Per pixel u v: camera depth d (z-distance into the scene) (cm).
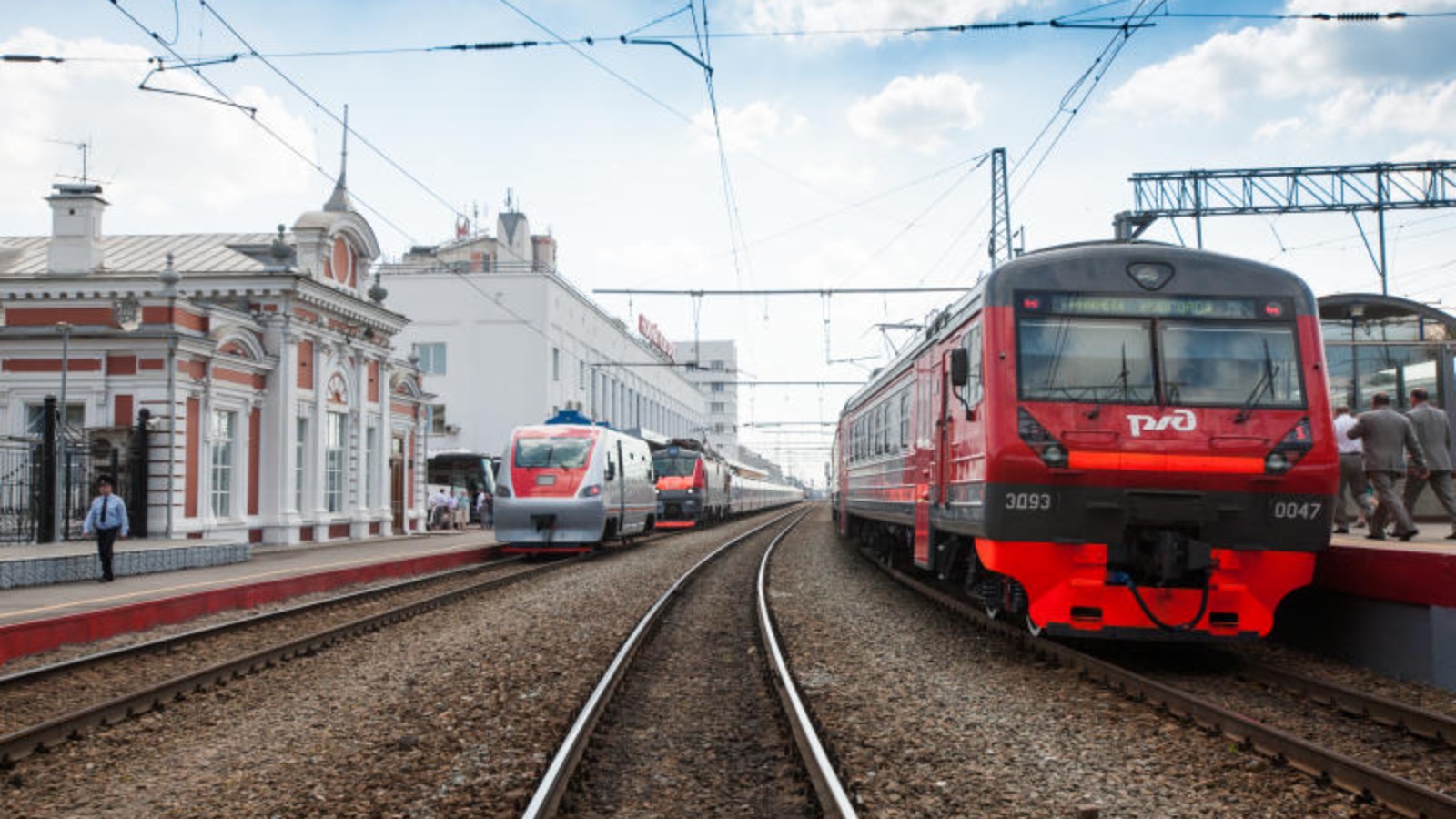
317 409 2572
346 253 2791
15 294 2245
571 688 845
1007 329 930
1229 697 805
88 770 623
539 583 1703
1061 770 609
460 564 2206
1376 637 913
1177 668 936
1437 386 1532
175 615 1296
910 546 1599
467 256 4950
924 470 1323
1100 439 897
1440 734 664
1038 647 983
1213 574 899
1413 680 861
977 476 969
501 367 4669
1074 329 927
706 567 2012
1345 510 1273
